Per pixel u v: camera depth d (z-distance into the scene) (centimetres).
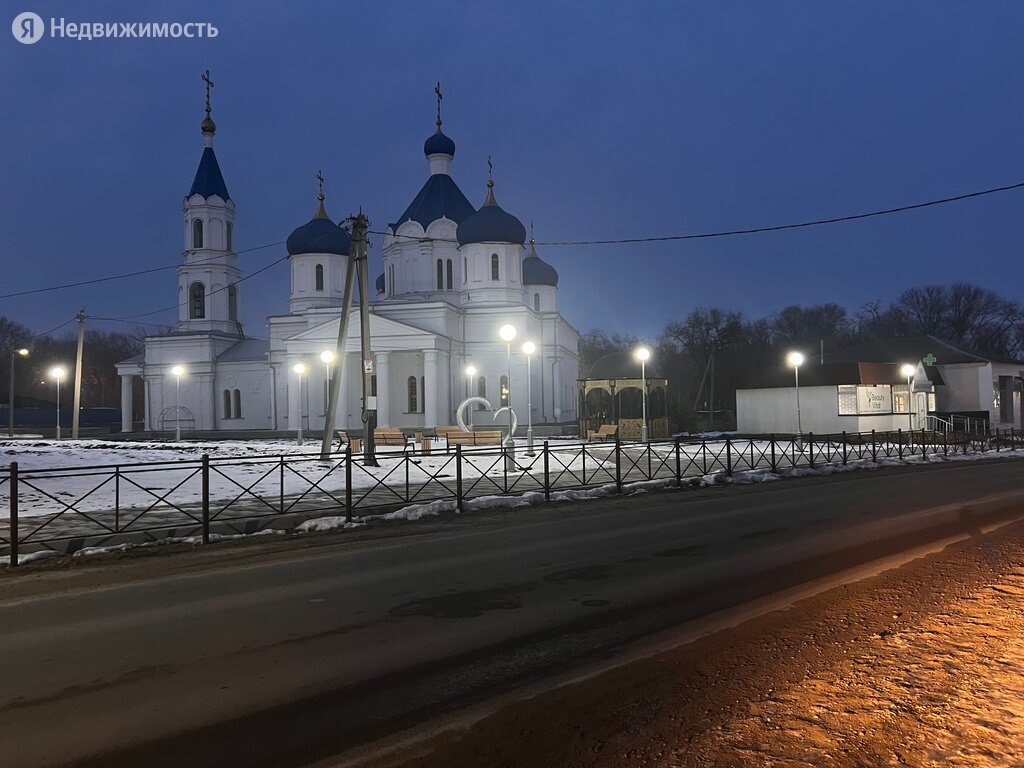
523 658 580
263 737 444
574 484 1772
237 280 5722
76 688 525
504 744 430
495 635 640
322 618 700
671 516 1341
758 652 577
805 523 1233
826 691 488
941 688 488
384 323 4466
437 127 5453
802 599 739
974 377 4581
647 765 395
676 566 911
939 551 970
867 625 639
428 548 1062
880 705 461
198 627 675
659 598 758
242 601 771
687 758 398
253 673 552
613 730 443
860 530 1152
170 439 4384
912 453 2716
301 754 423
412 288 5206
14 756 420
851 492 1670
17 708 489
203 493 1139
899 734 418
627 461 2431
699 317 8038
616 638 627
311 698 503
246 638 639
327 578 876
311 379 4869
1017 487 1730
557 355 5006
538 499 1532
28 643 634
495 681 531
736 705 471
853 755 394
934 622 643
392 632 653
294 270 5200
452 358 4709
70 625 690
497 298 4941
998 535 1082
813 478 2014
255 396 5384
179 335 5453
